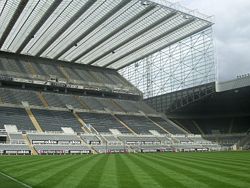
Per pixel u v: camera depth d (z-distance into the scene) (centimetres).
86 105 7362
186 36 6462
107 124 6719
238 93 6481
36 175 1700
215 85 6338
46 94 7306
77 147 5325
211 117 8019
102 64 8338
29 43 6612
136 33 6006
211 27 6334
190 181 1418
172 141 6538
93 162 2695
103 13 5097
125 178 1541
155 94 7744
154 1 4941
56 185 1324
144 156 3809
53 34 5925
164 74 7462
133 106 7925
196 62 6700
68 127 6153
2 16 5097
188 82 6888
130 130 6688
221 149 6406
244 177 1551
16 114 6094
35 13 4994
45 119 6231
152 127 7081
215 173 1750
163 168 2097
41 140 5350
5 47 6975
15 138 5209
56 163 2591
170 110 7388
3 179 1548
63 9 4897
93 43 6506
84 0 4659
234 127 7450
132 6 4962
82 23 5444
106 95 8131
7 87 7056
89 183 1371
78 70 8300
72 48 6938
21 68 7381
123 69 8794
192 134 7144
